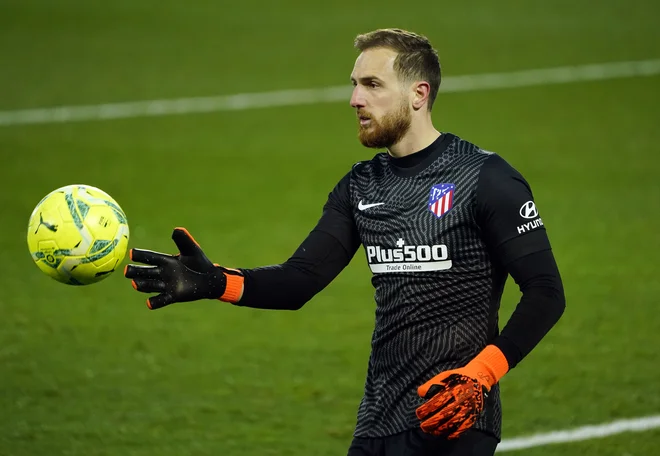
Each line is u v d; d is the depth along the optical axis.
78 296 32.22
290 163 49.06
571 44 74.81
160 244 37.22
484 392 13.44
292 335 28.97
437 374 14.32
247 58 71.38
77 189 15.05
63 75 66.00
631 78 65.19
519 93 62.38
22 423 23.06
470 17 84.69
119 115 57.59
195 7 88.38
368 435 14.71
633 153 49.53
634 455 21.27
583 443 21.91
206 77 66.31
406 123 14.74
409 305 14.53
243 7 88.62
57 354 27.44
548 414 23.48
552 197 42.75
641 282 32.88
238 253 36.31
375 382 14.90
